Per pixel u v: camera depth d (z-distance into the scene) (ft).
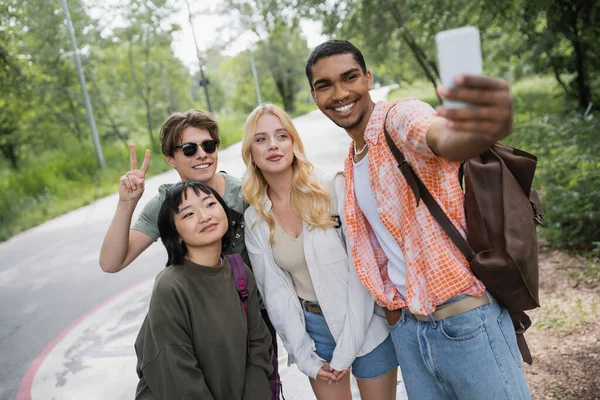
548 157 23.94
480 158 6.19
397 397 10.35
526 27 34.78
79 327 17.34
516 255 5.65
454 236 5.97
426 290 6.23
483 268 5.82
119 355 14.78
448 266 6.04
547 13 32.22
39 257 28.40
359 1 43.88
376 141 6.30
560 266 14.64
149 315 6.91
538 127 31.71
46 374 14.29
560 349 10.62
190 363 6.72
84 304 19.58
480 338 6.11
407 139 5.60
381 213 6.44
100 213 39.24
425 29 42.19
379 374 8.13
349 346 7.60
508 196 5.83
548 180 20.47
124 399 12.31
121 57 83.87
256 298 7.71
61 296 21.03
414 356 6.89
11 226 39.22
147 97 86.69
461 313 6.16
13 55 60.90
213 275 7.18
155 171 60.03
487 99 3.66
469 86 3.61
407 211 6.24
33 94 65.98
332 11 44.16
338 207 7.69
